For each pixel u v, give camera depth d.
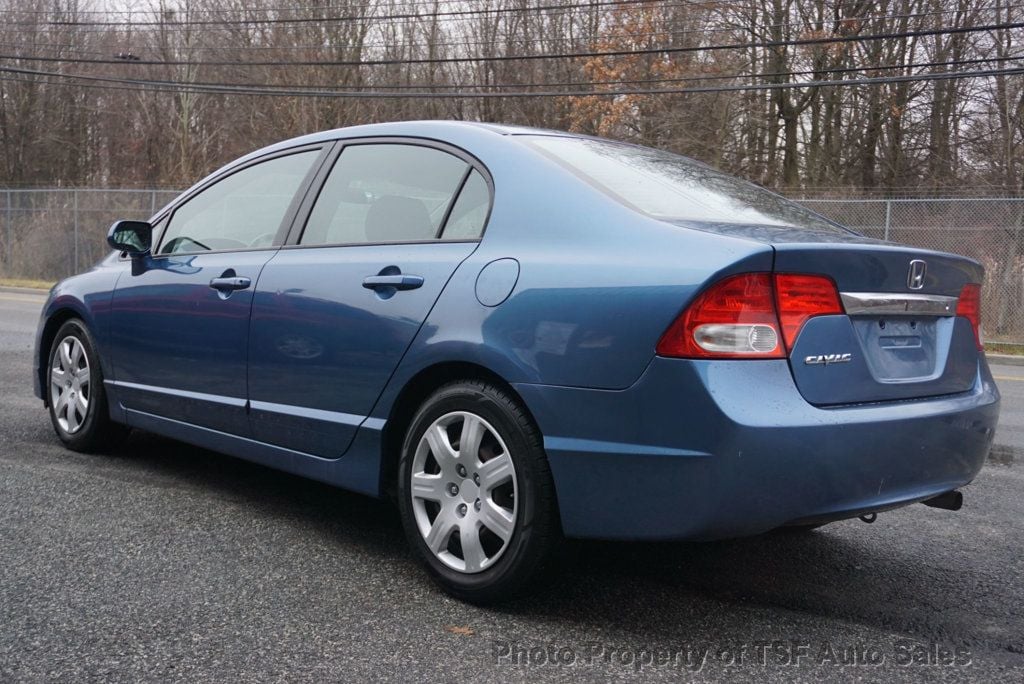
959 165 26.88
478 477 3.13
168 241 4.64
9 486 4.38
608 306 2.86
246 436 4.01
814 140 29.17
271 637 2.87
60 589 3.20
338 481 3.61
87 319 4.84
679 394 2.71
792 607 3.28
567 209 3.17
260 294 3.90
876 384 2.97
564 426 2.91
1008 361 13.73
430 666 2.71
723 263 2.74
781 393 2.75
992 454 6.04
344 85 34.44
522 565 3.02
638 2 25.19
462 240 3.38
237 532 3.84
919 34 16.52
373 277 3.50
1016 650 2.98
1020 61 24.70
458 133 3.64
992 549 4.00
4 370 7.87
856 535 4.15
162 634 2.87
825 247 2.84
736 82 26.61
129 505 4.16
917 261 3.11
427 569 3.28
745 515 2.72
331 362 3.59
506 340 3.04
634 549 3.83
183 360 4.27
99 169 42.12
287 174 4.20
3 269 25.70
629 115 27.14
